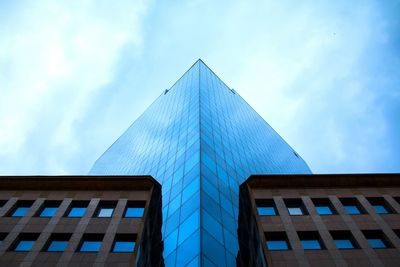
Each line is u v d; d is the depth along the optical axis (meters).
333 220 31.58
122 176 38.22
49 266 26.75
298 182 37.38
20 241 30.19
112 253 27.77
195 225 36.00
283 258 26.98
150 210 36.78
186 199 41.59
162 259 36.19
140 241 29.86
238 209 43.69
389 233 29.91
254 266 35.16
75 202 35.31
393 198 35.25
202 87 78.19
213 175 46.28
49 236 30.19
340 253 27.55
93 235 30.17
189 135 57.72
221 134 63.19
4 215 33.34
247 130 85.50
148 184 37.53
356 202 34.94
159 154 63.19
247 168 60.22
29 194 36.91
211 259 32.44
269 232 29.95
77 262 26.97
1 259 27.52
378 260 26.81
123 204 34.38
